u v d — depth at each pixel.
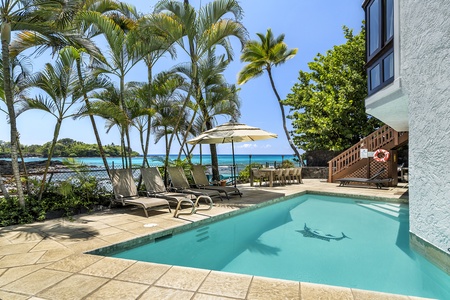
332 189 10.09
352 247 4.57
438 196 3.60
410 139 4.33
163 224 5.06
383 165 11.04
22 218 5.18
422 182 3.99
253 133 7.76
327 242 4.82
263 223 6.14
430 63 3.73
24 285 2.71
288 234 5.31
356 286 3.20
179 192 7.48
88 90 6.36
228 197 7.83
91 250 3.72
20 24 5.18
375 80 6.23
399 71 4.79
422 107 3.96
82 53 6.70
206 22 8.12
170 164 9.51
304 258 4.08
